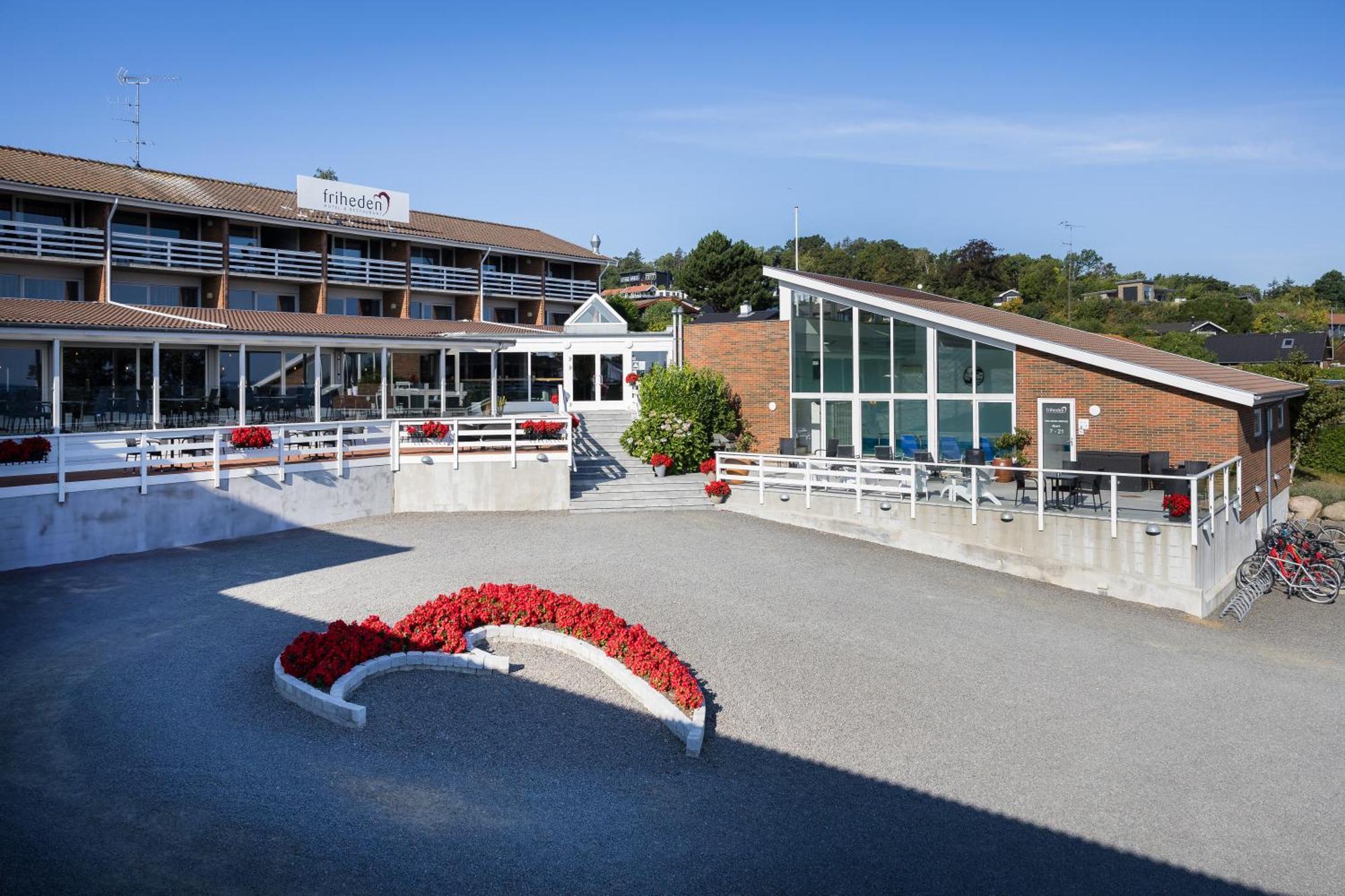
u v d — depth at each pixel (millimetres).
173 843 7957
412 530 21594
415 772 9773
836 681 13727
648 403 29156
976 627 16766
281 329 33719
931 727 12398
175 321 29125
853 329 28500
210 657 12461
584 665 13125
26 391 24969
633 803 9750
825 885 8609
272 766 9508
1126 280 148500
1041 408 25609
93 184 36031
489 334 35125
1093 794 10875
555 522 23047
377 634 12320
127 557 17984
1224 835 10133
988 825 9992
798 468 26547
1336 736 13031
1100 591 20078
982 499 22266
